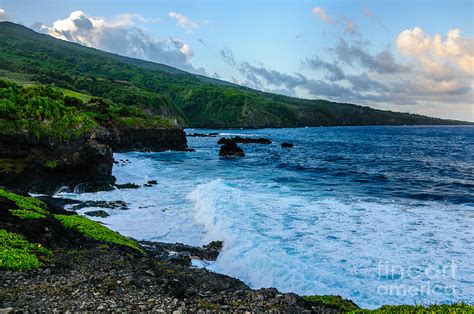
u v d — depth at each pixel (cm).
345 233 1775
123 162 5066
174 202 2686
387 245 1602
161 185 3419
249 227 1856
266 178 3872
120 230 2005
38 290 871
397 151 8144
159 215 2317
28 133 2955
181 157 6288
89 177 3209
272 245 1590
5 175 2702
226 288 1107
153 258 1439
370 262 1416
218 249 1675
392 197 2814
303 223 1947
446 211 2272
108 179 3416
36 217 1378
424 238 1697
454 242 1639
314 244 1612
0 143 2844
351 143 10831
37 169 2898
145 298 869
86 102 7656
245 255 1523
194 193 2848
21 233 1231
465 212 2242
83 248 1301
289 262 1409
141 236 1917
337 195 2864
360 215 2139
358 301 1126
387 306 923
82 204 2502
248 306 885
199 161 5681
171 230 2020
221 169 4681
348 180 3800
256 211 2200
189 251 1638
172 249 1644
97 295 863
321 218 2056
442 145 10225
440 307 870
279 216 2089
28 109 3138
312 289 1213
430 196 2880
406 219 2050
